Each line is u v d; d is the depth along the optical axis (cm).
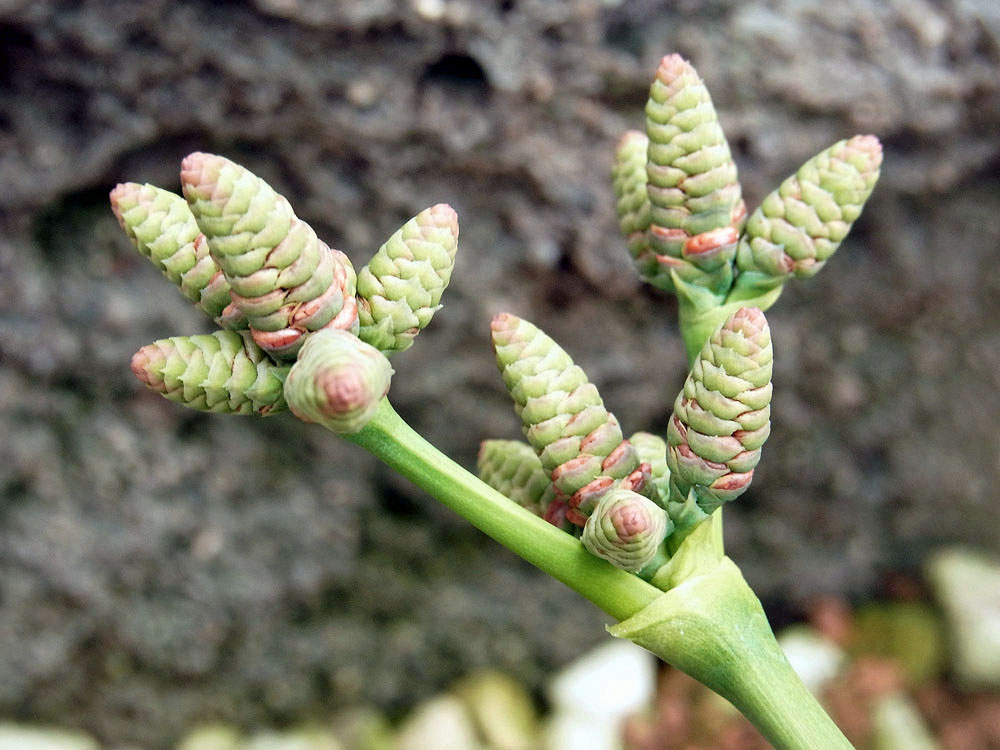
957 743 32
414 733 31
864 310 30
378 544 30
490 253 25
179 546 28
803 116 25
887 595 34
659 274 11
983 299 31
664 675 33
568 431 8
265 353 8
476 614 31
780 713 8
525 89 23
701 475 8
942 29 25
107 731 29
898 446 32
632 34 24
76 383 25
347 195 24
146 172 24
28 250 24
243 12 22
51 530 27
